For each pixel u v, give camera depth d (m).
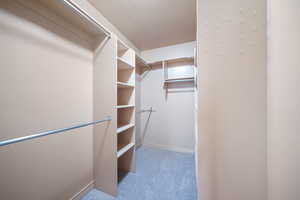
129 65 1.61
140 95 2.72
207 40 0.48
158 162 2.03
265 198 0.41
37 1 0.93
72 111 1.21
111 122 1.33
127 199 1.27
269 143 0.40
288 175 0.36
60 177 1.10
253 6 0.42
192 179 1.59
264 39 0.40
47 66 1.00
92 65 1.42
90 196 1.31
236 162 0.45
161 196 1.31
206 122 0.49
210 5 0.47
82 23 1.19
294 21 0.34
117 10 1.50
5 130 0.78
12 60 0.81
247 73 0.43
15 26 0.82
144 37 2.17
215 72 0.47
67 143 1.16
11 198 0.81
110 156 1.34
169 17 1.64
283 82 0.36
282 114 0.37
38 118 0.94
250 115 0.42
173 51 2.46
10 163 0.81
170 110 2.53
